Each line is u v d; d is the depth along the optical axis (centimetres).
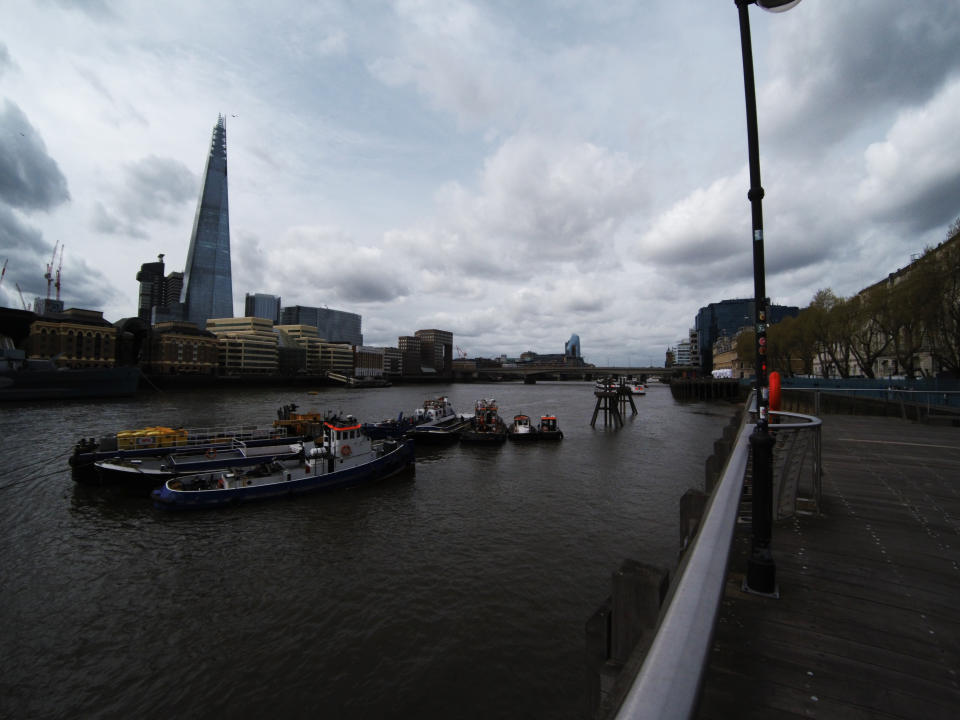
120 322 15575
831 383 5731
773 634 511
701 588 290
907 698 410
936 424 2411
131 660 1465
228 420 6875
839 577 651
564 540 2341
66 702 1302
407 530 2517
